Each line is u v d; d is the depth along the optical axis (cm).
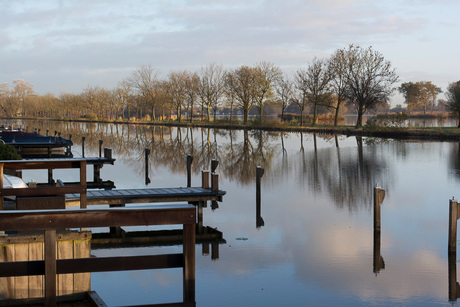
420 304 870
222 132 6184
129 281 983
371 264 1086
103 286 955
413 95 12825
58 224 469
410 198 1875
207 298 898
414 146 3981
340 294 916
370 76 5847
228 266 1077
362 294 914
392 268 1058
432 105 12875
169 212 484
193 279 496
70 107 11588
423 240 1282
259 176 1566
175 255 504
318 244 1244
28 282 643
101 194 1455
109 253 1191
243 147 4134
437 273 1030
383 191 1253
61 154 3472
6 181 1020
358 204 1761
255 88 7112
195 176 2511
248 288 947
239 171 2684
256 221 1503
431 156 3269
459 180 2297
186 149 4009
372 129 5212
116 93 10188
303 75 6769
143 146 4312
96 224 473
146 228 1439
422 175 2462
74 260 491
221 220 1521
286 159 3219
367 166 2817
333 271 1042
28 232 737
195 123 8100
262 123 6675
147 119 9781
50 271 479
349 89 6053
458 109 5491
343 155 3403
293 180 2339
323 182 2272
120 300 882
